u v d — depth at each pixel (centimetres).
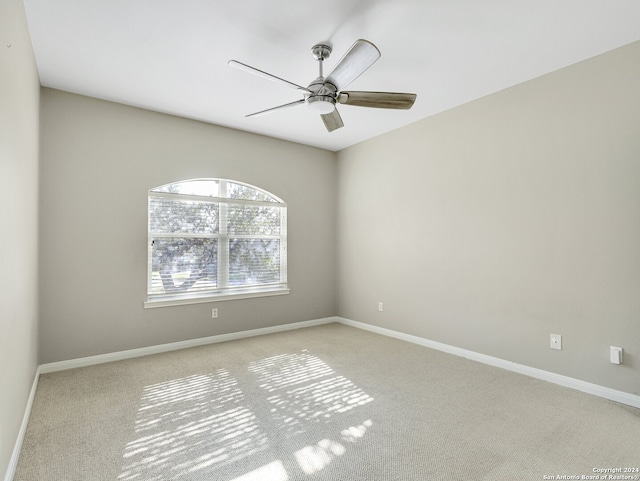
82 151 325
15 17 178
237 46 249
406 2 203
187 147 385
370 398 255
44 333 305
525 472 171
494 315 324
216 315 405
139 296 354
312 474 171
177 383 283
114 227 341
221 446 195
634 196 243
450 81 302
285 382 285
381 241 443
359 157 475
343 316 503
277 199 461
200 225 400
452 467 175
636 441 199
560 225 280
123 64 274
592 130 262
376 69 280
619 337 249
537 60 268
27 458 182
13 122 173
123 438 202
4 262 155
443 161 369
